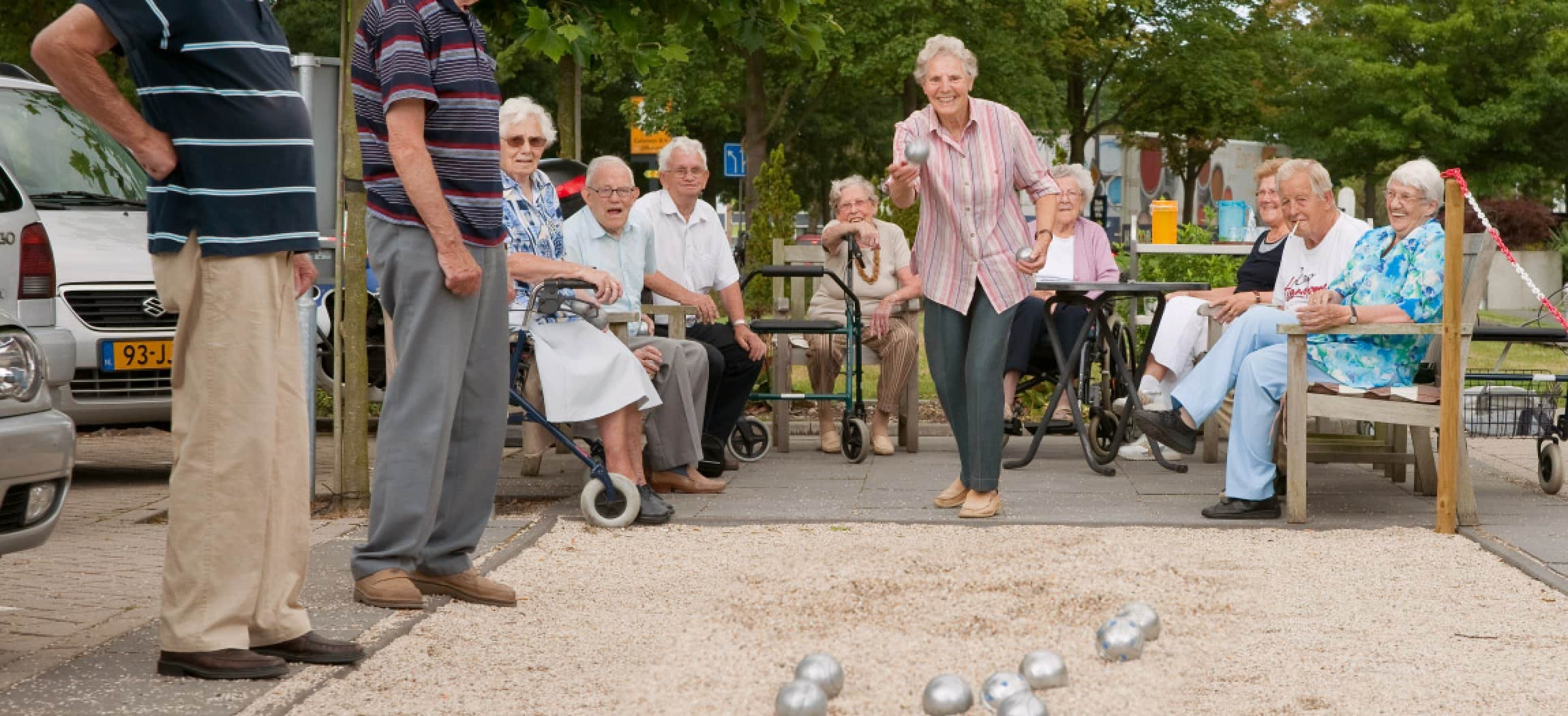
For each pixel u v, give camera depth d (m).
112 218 8.51
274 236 4.03
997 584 5.04
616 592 5.20
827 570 5.33
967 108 6.73
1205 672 4.06
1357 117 33.59
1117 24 34.72
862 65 26.75
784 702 3.49
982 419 6.72
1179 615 4.67
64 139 8.92
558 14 7.94
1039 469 8.55
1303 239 7.89
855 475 8.27
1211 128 36.25
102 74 3.79
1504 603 5.01
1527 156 32.88
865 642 4.26
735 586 5.15
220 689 3.94
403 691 3.95
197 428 4.01
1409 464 8.27
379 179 4.83
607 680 4.04
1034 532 6.36
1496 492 7.69
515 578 5.46
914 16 26.94
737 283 8.53
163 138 3.94
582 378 6.53
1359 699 3.85
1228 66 34.75
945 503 7.04
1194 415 6.99
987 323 6.70
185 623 4.04
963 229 6.65
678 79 27.14
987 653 4.12
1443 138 32.31
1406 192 6.85
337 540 6.28
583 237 7.58
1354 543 6.14
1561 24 32.06
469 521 5.07
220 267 3.97
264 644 4.20
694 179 8.39
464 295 4.85
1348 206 11.30
